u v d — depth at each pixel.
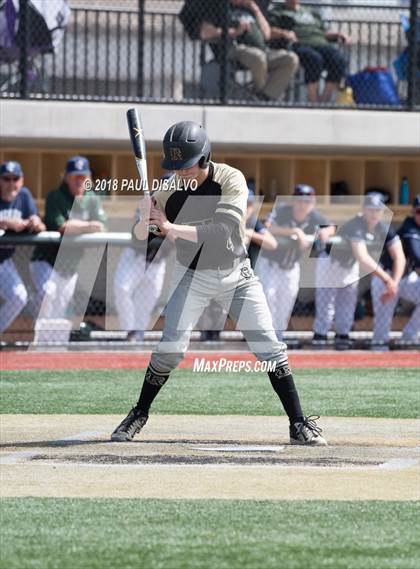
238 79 37.84
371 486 14.18
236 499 13.41
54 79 34.78
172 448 16.66
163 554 11.05
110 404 21.27
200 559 10.88
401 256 29.89
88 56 37.59
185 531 11.94
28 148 36.22
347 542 11.55
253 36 35.06
